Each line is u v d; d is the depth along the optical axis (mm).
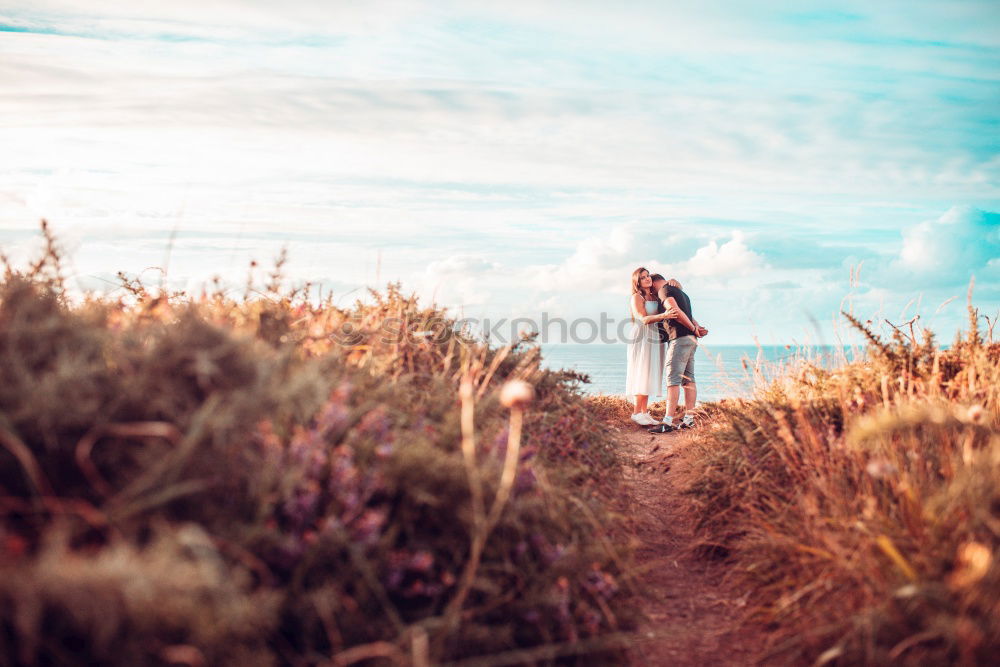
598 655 2658
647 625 3250
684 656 2969
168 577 1617
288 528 2252
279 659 1999
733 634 3168
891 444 3557
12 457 1990
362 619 2139
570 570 2838
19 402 2041
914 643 2477
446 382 4066
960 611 2416
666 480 5988
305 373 2557
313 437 2441
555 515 3113
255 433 2326
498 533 2705
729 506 4430
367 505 2527
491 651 2328
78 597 1540
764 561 3531
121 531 1879
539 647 2498
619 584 3189
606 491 4582
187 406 2219
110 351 2484
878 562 2859
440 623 2215
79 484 2041
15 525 1904
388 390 3432
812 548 3258
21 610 1497
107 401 2188
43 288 2832
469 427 2613
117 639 1622
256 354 2531
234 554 1998
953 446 3533
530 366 4965
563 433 4398
